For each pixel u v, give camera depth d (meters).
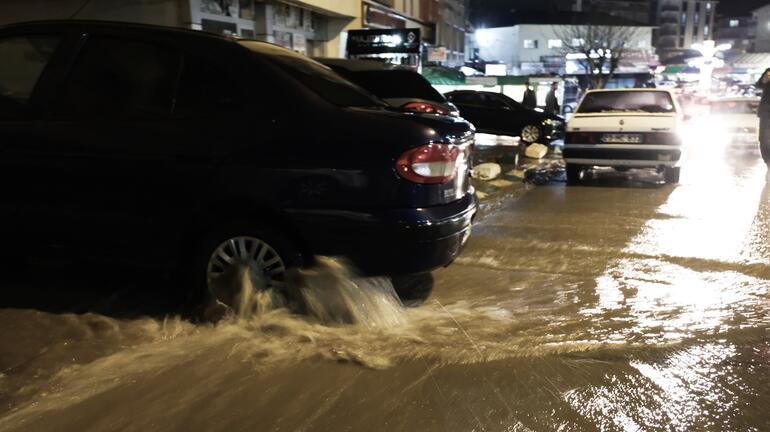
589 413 2.99
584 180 10.73
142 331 3.88
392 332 3.91
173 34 4.07
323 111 3.82
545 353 3.64
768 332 3.97
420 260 3.78
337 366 3.45
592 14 64.25
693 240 6.29
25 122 4.08
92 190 3.99
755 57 67.12
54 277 4.89
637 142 9.55
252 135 3.78
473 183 9.80
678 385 3.28
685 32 79.88
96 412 2.96
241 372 3.38
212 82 3.93
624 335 3.91
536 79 31.88
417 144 3.71
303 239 3.79
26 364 3.41
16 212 4.14
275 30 15.34
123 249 4.05
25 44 4.24
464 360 3.54
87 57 4.12
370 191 3.69
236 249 3.96
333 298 3.92
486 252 5.88
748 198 8.60
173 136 3.85
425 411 3.01
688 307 4.43
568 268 5.37
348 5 18.00
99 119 3.99
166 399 3.09
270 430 2.84
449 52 36.72
